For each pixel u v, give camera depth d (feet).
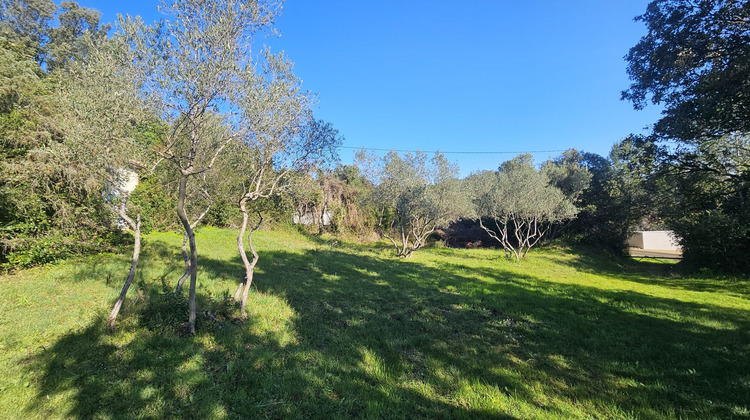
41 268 25.22
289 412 10.47
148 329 15.57
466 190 59.06
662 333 20.83
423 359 15.64
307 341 16.16
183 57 13.79
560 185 94.53
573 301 29.30
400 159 54.13
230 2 13.94
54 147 16.78
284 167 20.65
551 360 16.39
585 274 51.93
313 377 12.75
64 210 26.78
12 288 20.12
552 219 62.23
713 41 25.16
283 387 11.84
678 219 60.75
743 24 23.79
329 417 10.53
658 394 13.15
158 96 14.10
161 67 13.74
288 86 17.75
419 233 59.21
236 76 14.92
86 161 14.19
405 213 55.26
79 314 16.76
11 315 16.17
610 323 22.75
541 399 12.50
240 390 11.48
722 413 11.70
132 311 16.93
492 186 65.05
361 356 15.19
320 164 21.86
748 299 34.32
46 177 25.50
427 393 12.44
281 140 18.95
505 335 19.71
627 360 16.58
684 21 26.05
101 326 15.25
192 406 10.47
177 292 18.30
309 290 26.58
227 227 61.41
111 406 10.27
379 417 10.73
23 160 24.93
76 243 28.09
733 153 37.45
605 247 88.02
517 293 31.40
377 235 89.20
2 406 9.92
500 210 63.77
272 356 14.11
